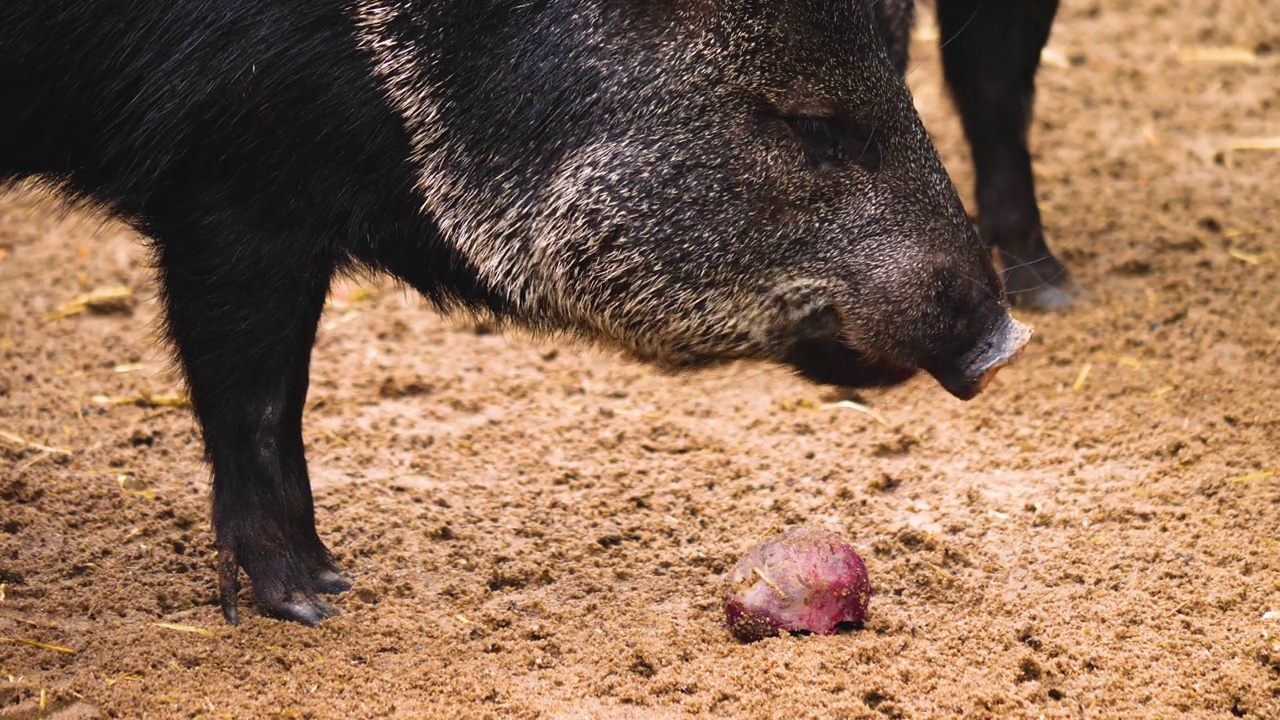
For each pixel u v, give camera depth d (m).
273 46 8.37
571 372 12.75
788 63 8.77
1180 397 11.72
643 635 8.89
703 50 8.70
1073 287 13.42
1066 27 19.84
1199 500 10.23
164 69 8.47
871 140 8.98
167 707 8.07
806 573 8.64
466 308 9.44
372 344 13.31
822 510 10.38
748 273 8.98
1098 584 9.30
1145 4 20.34
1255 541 9.65
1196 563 9.43
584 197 8.84
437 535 10.13
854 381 9.32
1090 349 12.59
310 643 8.81
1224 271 13.66
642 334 9.17
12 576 9.55
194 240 8.70
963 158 16.03
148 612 9.22
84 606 9.23
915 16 13.74
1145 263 13.77
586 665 8.59
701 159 8.81
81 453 11.27
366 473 11.10
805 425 11.71
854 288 9.00
